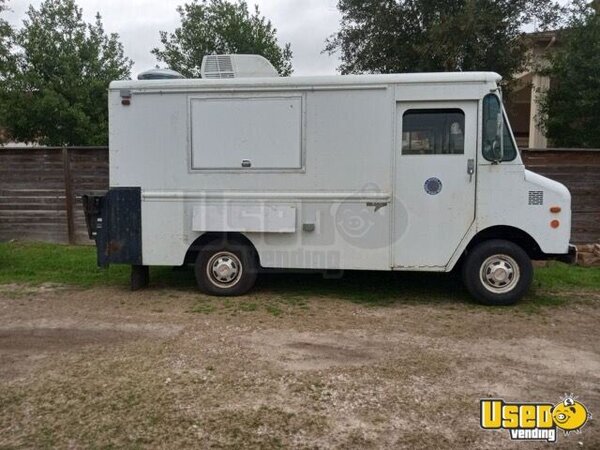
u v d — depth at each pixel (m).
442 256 6.27
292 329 5.49
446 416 3.64
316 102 6.28
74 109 17.64
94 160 10.35
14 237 10.70
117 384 4.12
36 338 5.23
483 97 6.05
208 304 6.45
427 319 5.86
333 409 3.72
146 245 6.68
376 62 13.76
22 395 3.95
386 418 3.60
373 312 6.14
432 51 12.31
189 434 3.39
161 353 4.79
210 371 4.37
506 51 12.34
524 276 6.29
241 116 6.40
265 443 3.29
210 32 19.38
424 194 6.22
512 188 6.11
